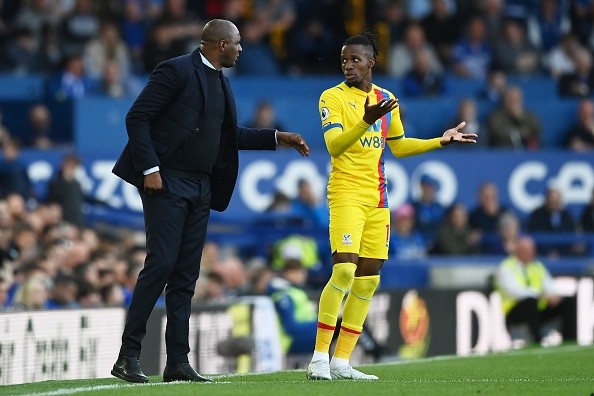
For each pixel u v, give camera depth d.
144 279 25.92
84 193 52.81
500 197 59.75
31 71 58.44
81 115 55.81
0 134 52.91
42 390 25.28
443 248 55.16
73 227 44.84
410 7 70.19
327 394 23.36
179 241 26.09
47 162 52.78
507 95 61.88
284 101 60.12
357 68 27.02
